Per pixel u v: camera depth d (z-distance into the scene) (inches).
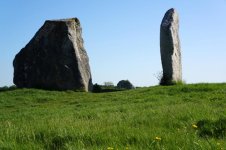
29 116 889.5
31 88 1593.3
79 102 1245.7
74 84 1644.9
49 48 1685.5
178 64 1734.7
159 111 666.2
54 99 1354.6
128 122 546.6
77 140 429.7
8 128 514.3
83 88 1649.9
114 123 544.7
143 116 613.6
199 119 522.9
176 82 1611.7
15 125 577.0
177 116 560.7
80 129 469.1
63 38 1681.8
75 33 1724.9
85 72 1706.4
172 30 1685.5
